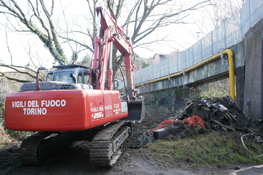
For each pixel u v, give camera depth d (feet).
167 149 18.11
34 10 36.40
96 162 14.10
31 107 13.47
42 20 37.58
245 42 27.27
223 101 26.45
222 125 22.22
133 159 16.57
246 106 26.78
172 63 56.03
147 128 31.09
